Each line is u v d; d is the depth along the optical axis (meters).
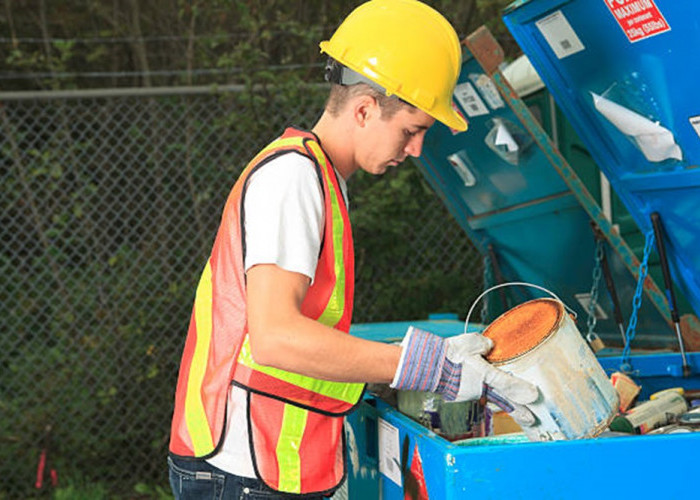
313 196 1.82
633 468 1.82
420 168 4.16
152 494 5.40
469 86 3.33
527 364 1.82
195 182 6.07
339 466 2.01
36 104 6.00
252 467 1.87
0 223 6.36
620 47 2.63
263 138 5.83
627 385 2.62
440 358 1.78
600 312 3.78
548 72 3.02
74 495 5.31
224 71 5.91
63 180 6.01
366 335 3.29
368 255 5.95
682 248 3.05
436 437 1.90
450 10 6.64
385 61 1.90
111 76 6.61
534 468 1.79
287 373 1.88
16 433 5.61
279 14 6.44
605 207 3.78
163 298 5.79
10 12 7.14
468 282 5.93
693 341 3.19
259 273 1.75
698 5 2.27
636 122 2.81
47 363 5.77
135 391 5.84
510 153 3.44
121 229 6.31
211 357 1.93
